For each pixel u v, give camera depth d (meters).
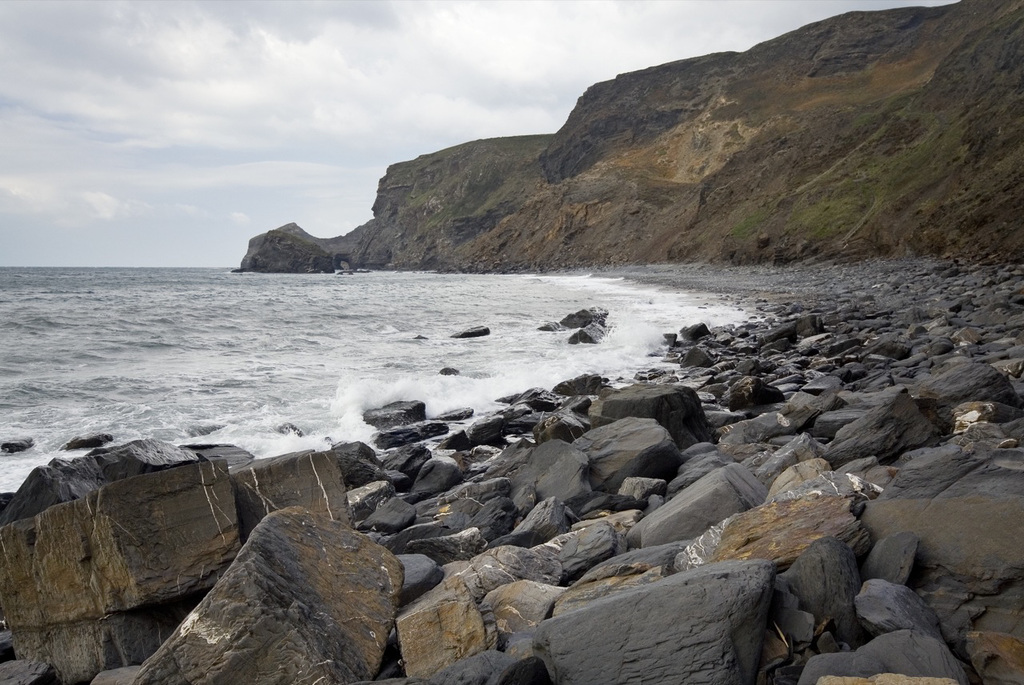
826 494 5.01
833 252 49.38
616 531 5.97
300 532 4.62
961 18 109.44
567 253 105.44
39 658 5.24
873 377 12.05
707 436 10.29
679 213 87.62
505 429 12.62
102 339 23.09
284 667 3.81
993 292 21.12
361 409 13.86
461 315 32.56
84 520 5.07
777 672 3.48
